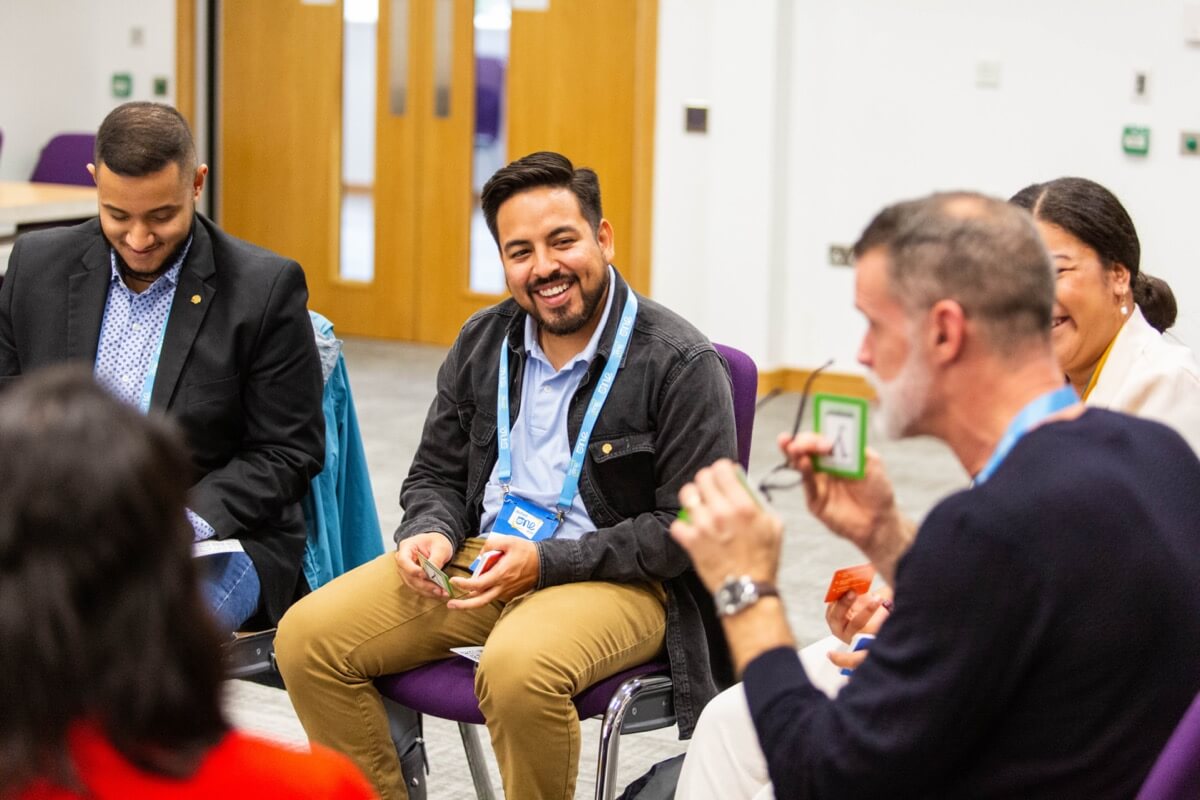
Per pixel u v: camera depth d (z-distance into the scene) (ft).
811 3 22.35
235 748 3.22
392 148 25.77
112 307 8.36
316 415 8.45
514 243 7.61
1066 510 4.31
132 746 3.02
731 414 7.62
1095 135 21.02
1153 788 4.20
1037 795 4.44
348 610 7.57
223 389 8.20
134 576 2.99
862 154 22.41
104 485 2.93
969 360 4.73
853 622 6.36
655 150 23.18
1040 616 4.27
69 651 2.92
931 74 21.84
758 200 22.56
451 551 7.79
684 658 7.52
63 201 17.90
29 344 8.37
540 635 7.09
